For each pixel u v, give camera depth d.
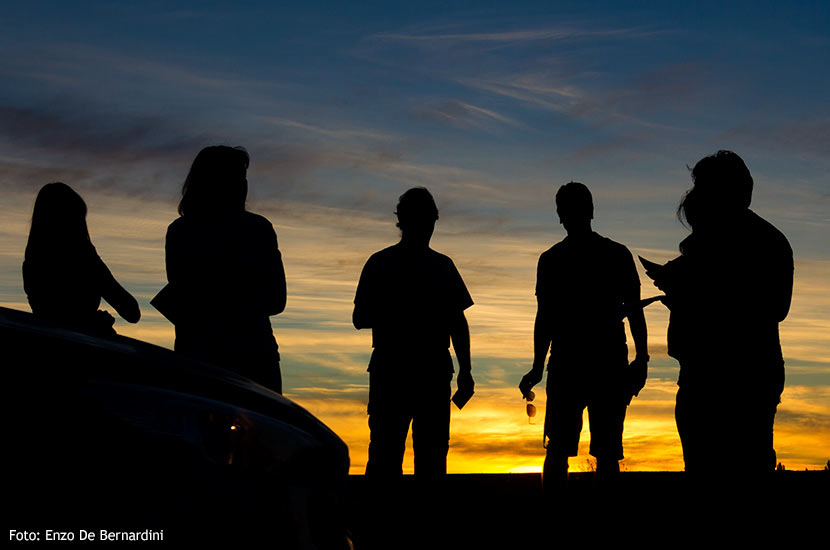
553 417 5.94
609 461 5.87
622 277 5.80
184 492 2.07
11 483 1.88
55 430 1.96
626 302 5.82
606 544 5.08
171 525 2.02
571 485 6.23
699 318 4.27
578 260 5.82
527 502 6.23
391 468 5.48
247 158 4.63
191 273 4.45
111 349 2.30
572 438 5.93
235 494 2.16
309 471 2.41
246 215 4.55
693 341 4.29
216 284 4.43
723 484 4.21
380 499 5.45
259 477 2.23
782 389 4.22
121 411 2.06
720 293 4.21
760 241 4.18
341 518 2.55
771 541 4.23
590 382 5.81
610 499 5.82
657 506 5.64
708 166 4.28
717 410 4.20
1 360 2.03
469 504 6.21
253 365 4.45
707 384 4.23
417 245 5.42
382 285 5.40
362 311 5.46
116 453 2.01
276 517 2.24
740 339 4.18
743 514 4.18
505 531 5.54
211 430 2.17
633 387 5.72
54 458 1.94
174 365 2.40
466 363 5.58
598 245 5.84
